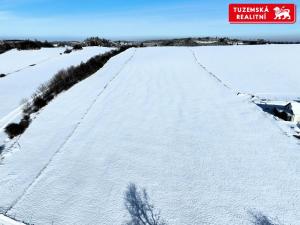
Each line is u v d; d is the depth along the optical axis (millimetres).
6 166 15070
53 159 15438
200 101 25406
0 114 23984
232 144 16578
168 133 18500
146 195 12172
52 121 21500
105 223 10656
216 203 11531
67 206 11594
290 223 10352
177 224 10500
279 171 13578
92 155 15742
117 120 21078
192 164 14539
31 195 12352
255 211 11000
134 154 15742
